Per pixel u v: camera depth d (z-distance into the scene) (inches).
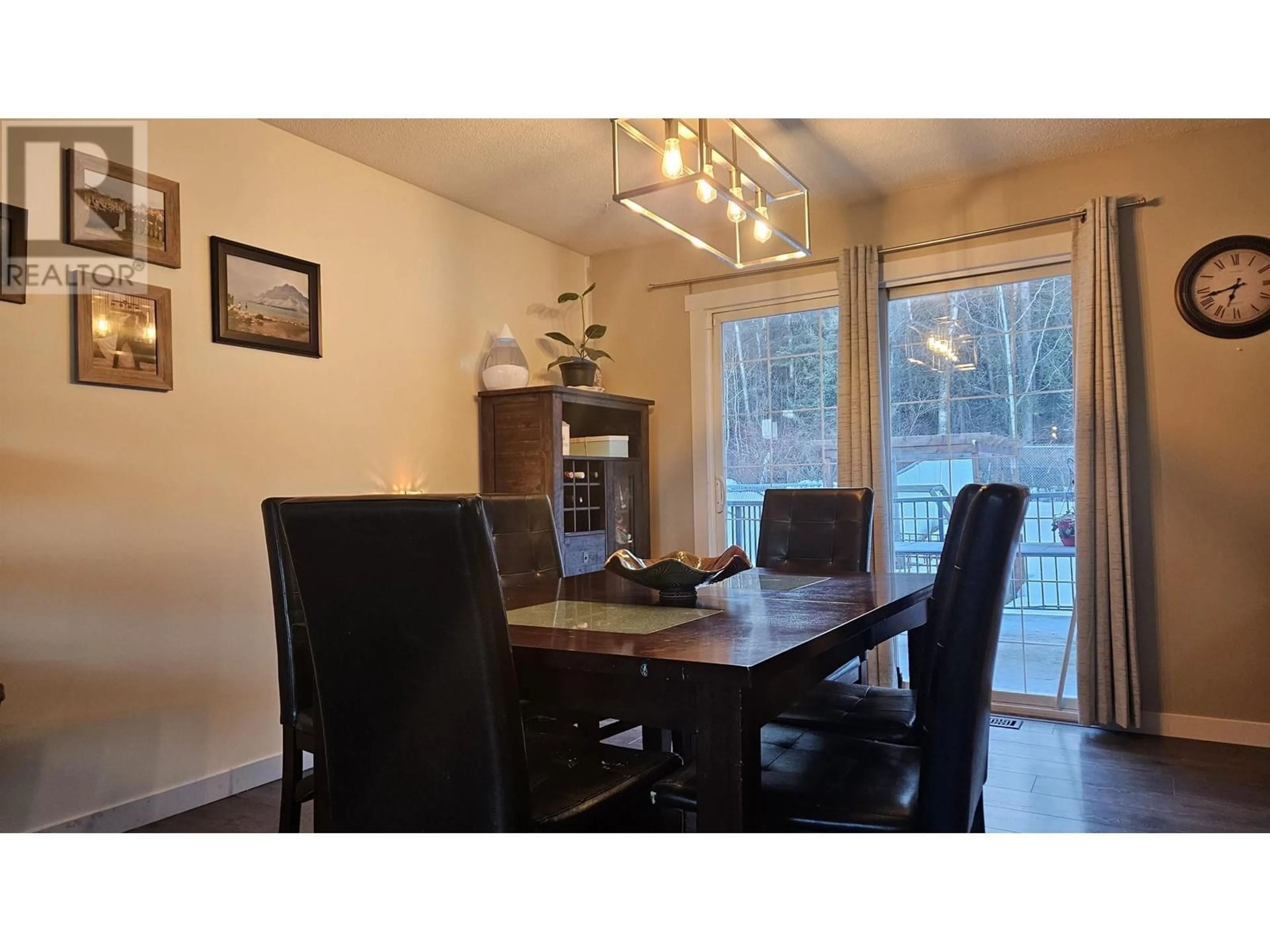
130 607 99.0
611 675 54.9
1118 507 128.3
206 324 108.9
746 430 172.7
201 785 105.6
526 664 56.6
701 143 98.7
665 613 70.9
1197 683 126.0
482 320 159.0
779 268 166.1
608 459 164.6
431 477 144.9
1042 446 142.9
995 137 128.0
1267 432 121.6
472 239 157.6
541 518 109.9
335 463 126.9
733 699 50.3
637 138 100.6
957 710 52.6
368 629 49.6
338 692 51.9
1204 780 106.9
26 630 89.4
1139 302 130.6
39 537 90.9
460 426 152.4
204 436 108.2
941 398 151.7
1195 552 126.2
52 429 92.3
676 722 52.9
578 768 61.8
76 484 94.3
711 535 174.6
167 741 102.3
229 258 111.6
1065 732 130.8
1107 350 129.2
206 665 107.3
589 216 163.2
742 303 170.9
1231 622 123.7
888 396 155.3
